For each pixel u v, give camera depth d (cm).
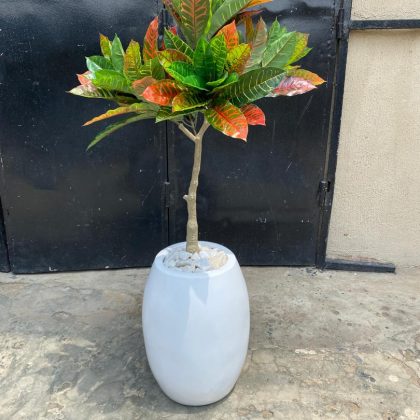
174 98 115
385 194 247
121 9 211
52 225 244
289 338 196
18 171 233
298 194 245
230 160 237
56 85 220
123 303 223
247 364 180
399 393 165
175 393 157
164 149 235
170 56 122
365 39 222
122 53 137
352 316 212
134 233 250
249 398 163
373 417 154
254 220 249
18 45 213
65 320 208
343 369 177
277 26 143
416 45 222
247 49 117
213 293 143
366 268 255
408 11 217
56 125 227
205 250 161
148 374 175
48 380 171
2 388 167
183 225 249
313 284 241
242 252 255
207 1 121
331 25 216
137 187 241
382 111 233
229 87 124
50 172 234
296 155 238
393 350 188
